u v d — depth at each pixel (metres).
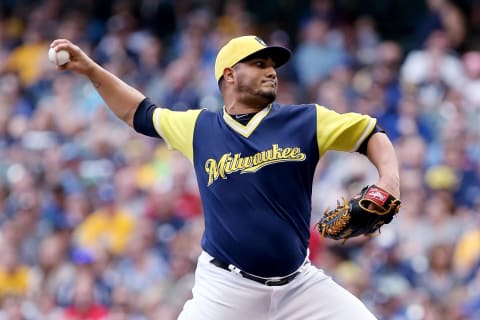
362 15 61.06
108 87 22.12
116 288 41.19
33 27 64.06
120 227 45.56
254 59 20.91
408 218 39.75
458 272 37.50
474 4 56.12
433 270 37.91
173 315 38.62
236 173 20.53
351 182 42.88
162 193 44.62
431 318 35.94
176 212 44.28
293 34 62.38
